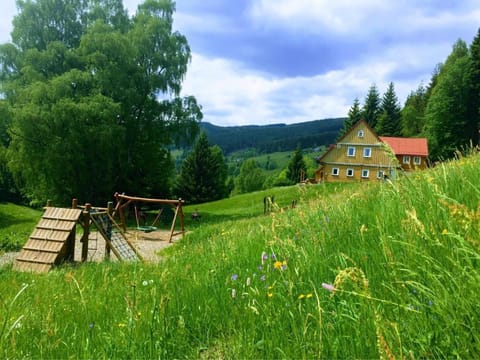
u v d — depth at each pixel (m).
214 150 79.88
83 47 32.09
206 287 3.27
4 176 49.53
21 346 2.60
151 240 19.67
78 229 23.75
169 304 3.00
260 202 42.69
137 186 37.94
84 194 33.06
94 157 31.47
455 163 4.43
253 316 2.43
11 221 32.53
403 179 3.82
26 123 27.95
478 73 61.75
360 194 4.80
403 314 1.85
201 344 2.43
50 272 8.28
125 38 33.06
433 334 1.65
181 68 37.06
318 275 2.69
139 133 36.25
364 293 1.87
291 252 3.29
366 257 2.60
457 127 61.59
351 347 1.82
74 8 36.19
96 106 29.19
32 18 34.25
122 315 3.15
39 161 30.31
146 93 35.59
